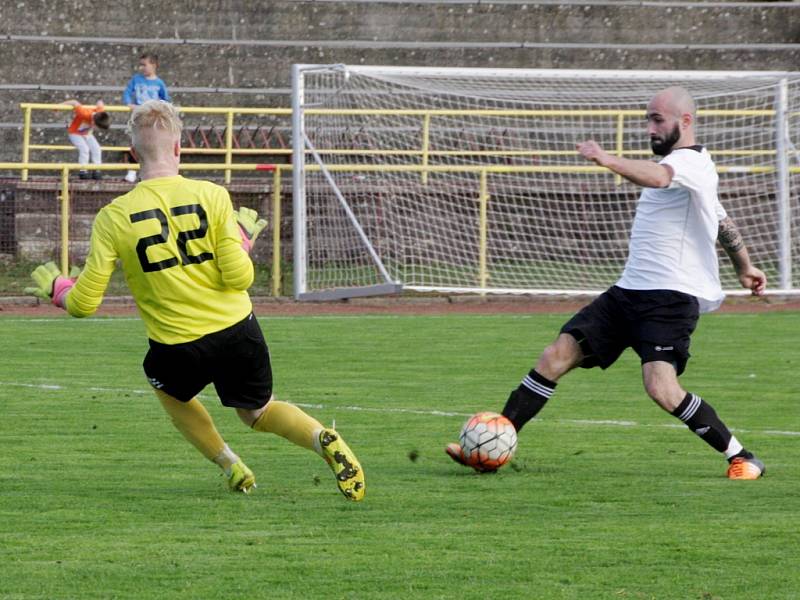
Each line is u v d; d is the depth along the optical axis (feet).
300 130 165.48
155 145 49.47
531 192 190.39
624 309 59.62
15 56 223.51
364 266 176.96
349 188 177.88
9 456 64.69
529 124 222.69
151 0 233.35
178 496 53.93
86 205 182.39
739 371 105.09
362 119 213.46
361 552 43.80
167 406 53.06
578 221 192.44
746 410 84.07
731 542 45.62
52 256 178.09
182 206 48.93
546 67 243.19
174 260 48.80
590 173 217.36
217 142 221.46
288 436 52.06
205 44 230.68
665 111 58.70
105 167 168.66
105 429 73.72
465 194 185.68
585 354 60.70
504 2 246.88
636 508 51.83
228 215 49.26
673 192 58.54
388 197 180.04
